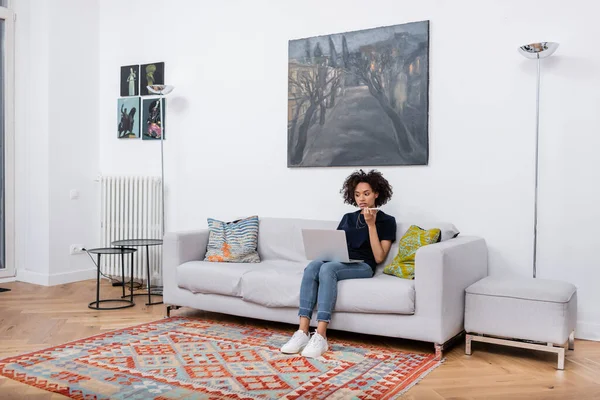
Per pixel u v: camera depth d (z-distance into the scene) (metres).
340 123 4.24
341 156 4.24
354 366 2.91
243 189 4.73
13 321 3.84
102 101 5.51
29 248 5.30
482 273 3.63
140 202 5.12
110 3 5.45
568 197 3.53
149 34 5.22
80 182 5.39
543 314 2.94
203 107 4.93
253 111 4.67
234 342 3.34
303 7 4.43
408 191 4.03
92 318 3.95
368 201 3.59
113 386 2.59
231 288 3.66
